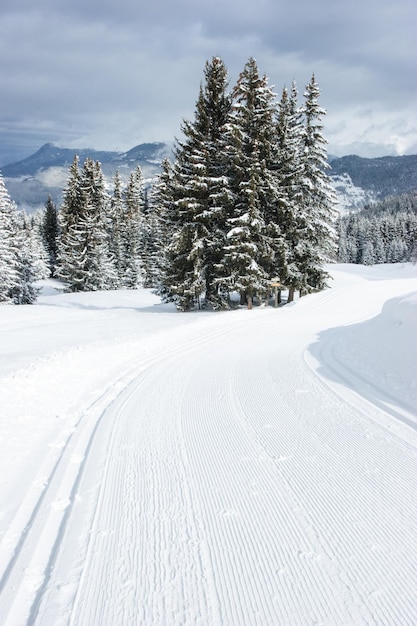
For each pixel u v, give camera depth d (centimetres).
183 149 2433
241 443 495
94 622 238
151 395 707
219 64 2411
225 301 2416
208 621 237
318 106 2481
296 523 330
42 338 1421
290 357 1000
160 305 3011
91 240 4800
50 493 379
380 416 571
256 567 281
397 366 766
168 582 269
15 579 272
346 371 823
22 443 494
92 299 3884
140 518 339
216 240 2305
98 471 423
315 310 2208
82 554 296
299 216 2422
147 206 6869
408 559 285
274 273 2450
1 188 3691
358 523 329
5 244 3541
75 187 4850
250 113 2261
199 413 609
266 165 2305
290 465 434
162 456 461
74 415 602
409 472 413
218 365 945
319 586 262
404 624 232
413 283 3127
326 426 543
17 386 696
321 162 2519
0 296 3506
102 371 885
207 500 367
